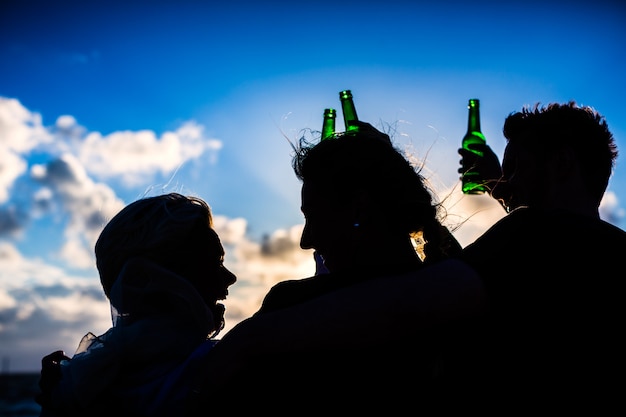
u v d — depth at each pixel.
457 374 1.29
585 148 1.63
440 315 1.21
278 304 1.38
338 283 1.35
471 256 1.31
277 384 1.28
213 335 1.78
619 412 1.27
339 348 1.20
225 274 1.79
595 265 1.31
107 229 1.72
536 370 1.28
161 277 1.66
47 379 1.63
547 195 1.65
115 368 1.56
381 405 1.26
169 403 1.52
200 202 1.80
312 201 1.44
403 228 1.43
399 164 1.44
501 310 1.25
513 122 1.73
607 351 1.28
